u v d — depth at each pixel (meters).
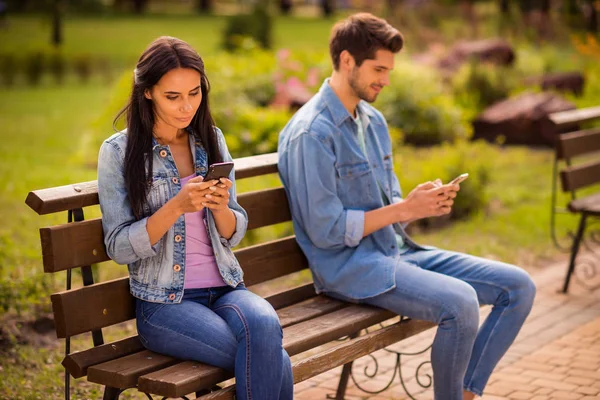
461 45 21.22
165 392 3.57
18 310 6.36
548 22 31.38
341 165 4.76
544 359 5.89
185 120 3.92
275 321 3.78
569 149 7.33
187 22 52.19
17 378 5.46
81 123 18.84
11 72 28.50
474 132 16.66
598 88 19.53
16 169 13.02
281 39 41.66
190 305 3.93
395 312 4.59
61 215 8.20
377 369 5.47
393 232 4.81
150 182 3.94
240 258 4.68
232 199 4.25
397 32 4.72
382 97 15.45
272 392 3.71
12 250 7.80
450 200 4.59
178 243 3.99
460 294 4.36
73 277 7.14
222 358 3.77
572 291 7.55
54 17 38.44
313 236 4.71
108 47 37.59
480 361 4.66
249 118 11.88
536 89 18.56
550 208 10.81
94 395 5.25
